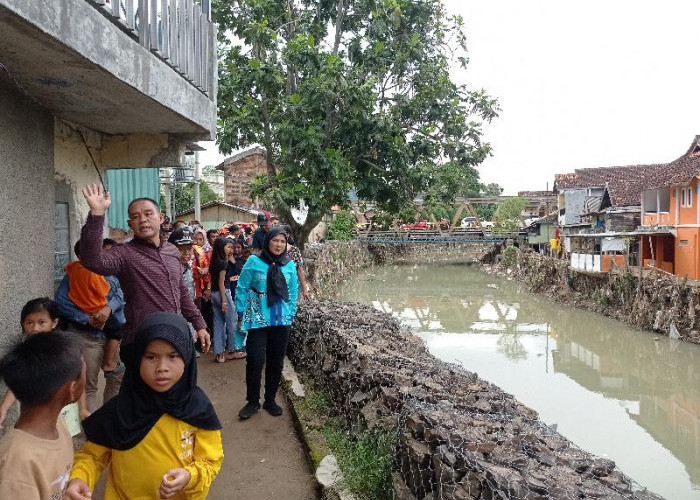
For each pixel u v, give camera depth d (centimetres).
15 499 182
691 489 776
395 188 1473
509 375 1342
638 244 2317
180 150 591
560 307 2294
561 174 3525
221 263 713
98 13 331
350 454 424
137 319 360
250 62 1328
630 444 938
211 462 246
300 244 1479
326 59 1292
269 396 553
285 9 1483
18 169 393
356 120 1323
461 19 1521
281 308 531
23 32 277
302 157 1335
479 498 273
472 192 5522
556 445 369
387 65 1485
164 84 437
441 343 1680
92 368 415
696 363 1420
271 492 404
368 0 1465
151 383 230
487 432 345
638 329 1766
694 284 1641
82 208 550
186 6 493
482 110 1529
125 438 230
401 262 4644
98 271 335
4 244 374
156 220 368
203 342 407
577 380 1305
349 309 829
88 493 213
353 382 495
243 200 3133
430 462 313
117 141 591
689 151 2214
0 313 368
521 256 3303
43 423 201
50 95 409
